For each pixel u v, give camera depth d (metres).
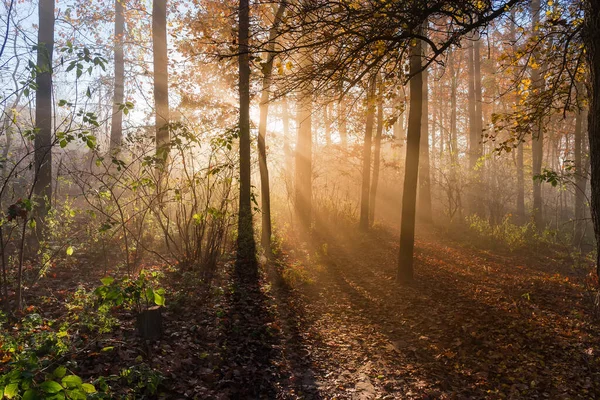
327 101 6.89
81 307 5.57
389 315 7.84
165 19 12.59
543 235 16.38
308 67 6.23
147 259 8.61
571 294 8.99
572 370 5.73
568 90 7.70
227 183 8.20
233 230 10.25
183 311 6.51
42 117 9.20
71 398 2.28
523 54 7.92
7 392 2.22
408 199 9.48
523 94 8.19
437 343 6.63
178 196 7.52
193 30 11.86
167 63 12.64
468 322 7.34
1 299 5.82
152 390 3.85
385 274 10.51
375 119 17.12
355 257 12.19
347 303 8.45
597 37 4.80
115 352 4.85
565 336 6.76
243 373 5.17
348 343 6.60
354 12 5.62
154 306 5.51
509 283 9.98
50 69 5.73
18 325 5.11
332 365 5.82
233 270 8.98
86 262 8.01
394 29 5.97
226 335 6.10
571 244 15.98
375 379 5.48
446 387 5.35
